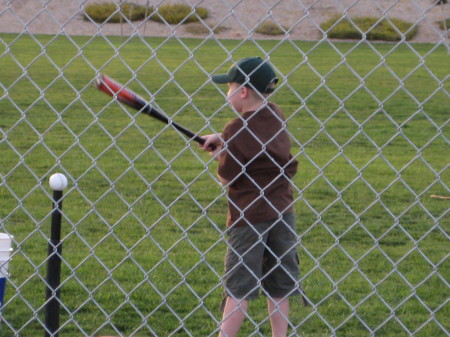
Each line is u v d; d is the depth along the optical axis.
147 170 33.88
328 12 110.81
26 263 21.08
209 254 22.39
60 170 33.31
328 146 41.16
